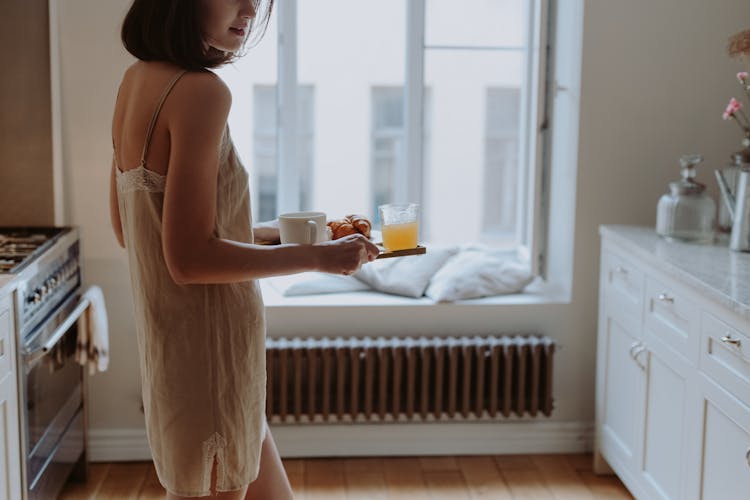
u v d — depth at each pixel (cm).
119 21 303
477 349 314
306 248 162
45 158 301
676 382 244
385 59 1476
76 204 311
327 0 1465
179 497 169
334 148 1495
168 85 156
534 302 328
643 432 270
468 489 305
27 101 299
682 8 313
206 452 166
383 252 180
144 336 168
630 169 321
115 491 303
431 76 1416
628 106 317
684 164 278
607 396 307
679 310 239
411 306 325
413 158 354
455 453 332
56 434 265
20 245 261
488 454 333
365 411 317
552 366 318
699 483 228
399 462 326
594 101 316
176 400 165
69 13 302
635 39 314
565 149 333
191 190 152
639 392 274
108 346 313
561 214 340
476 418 326
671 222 274
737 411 204
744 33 259
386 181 1503
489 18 1331
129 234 168
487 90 1423
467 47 349
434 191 1466
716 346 216
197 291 163
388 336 326
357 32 1469
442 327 327
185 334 164
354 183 1501
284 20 341
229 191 165
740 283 219
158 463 171
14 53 297
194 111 153
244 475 171
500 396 328
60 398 271
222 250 154
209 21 158
